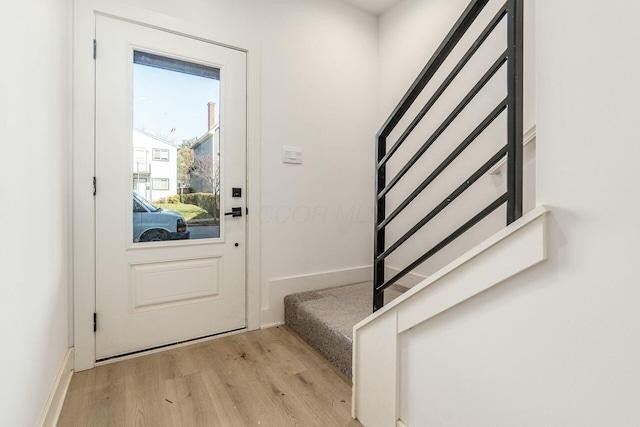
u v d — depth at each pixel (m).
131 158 1.71
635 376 0.54
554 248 0.64
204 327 1.93
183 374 1.54
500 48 1.74
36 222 1.00
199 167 1.91
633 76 0.53
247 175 2.06
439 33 2.13
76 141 1.54
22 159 0.88
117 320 1.68
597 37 0.57
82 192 1.56
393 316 1.06
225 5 1.96
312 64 2.31
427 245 2.21
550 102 0.65
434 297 0.91
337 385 1.46
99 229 1.62
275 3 2.14
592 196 0.58
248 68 2.04
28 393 0.92
